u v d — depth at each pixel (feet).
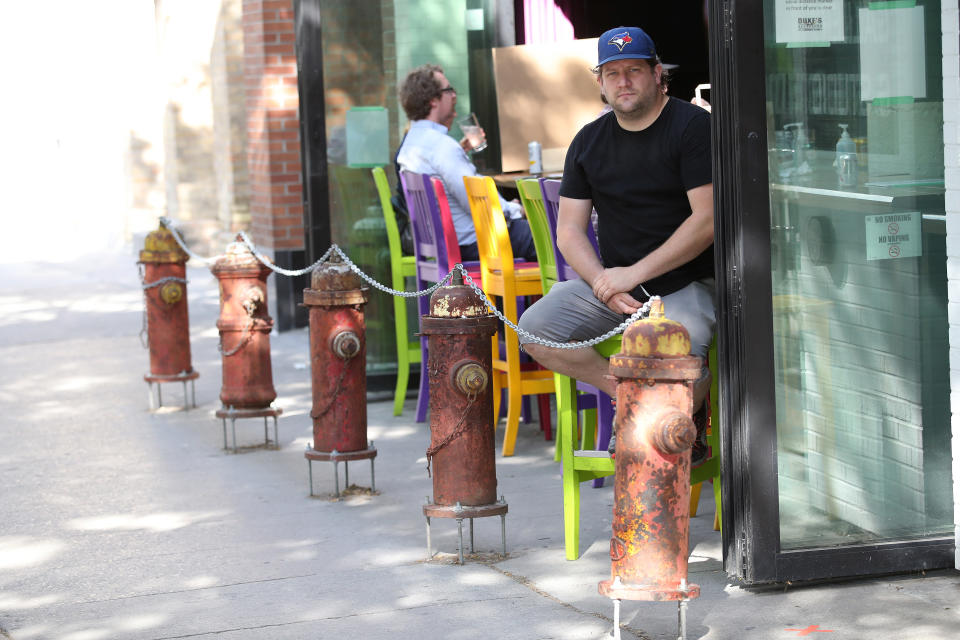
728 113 12.89
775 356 13.28
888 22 13.30
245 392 20.89
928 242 13.66
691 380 11.54
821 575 13.37
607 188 14.55
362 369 17.90
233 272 20.68
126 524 16.99
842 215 13.37
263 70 32.65
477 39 26.21
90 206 59.88
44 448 21.59
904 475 13.79
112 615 13.51
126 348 31.53
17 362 30.01
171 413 24.18
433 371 14.75
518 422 20.98
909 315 13.67
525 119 25.90
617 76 14.05
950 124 13.34
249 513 17.31
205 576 14.73
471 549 15.19
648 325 11.52
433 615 13.14
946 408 13.88
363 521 16.75
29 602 14.06
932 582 13.58
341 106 24.99
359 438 17.94
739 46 12.75
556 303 14.64
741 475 13.20
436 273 21.58
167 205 50.29
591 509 16.99
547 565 14.67
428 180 21.18
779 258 13.21
